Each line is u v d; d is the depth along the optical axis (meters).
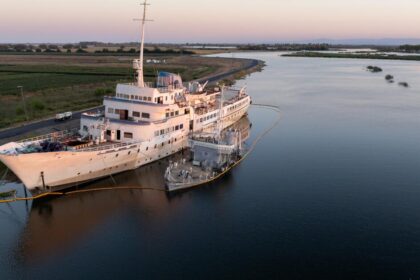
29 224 46.12
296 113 108.62
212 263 38.97
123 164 58.66
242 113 98.38
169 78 71.81
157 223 46.41
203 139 63.78
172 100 67.44
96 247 41.84
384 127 91.25
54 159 49.34
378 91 152.12
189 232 44.50
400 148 74.81
